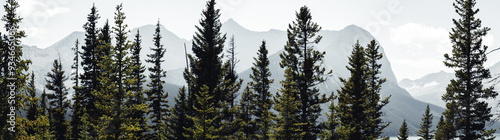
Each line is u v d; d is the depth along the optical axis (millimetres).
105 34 36812
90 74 35000
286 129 29750
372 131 36938
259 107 41812
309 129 32500
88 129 34094
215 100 30203
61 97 39812
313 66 32125
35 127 17391
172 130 29250
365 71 37031
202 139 26875
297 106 32188
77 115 38812
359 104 34156
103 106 27500
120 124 27141
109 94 28219
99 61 32125
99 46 34094
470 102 28672
